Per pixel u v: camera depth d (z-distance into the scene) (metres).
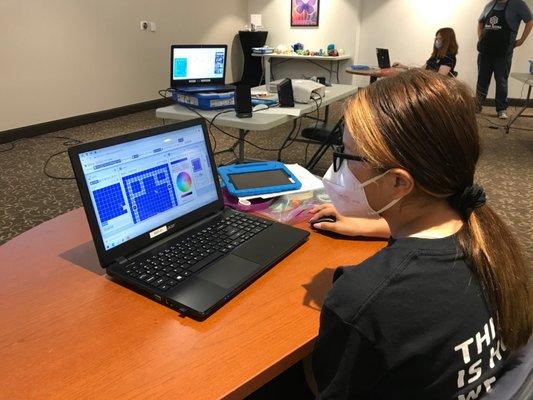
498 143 4.65
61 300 0.83
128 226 0.93
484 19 5.50
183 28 6.59
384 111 0.60
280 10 7.93
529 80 4.31
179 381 0.65
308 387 1.09
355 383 0.61
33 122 4.70
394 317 0.56
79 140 4.64
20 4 4.32
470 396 0.57
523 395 0.52
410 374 0.57
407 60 7.19
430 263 0.58
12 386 0.63
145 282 0.85
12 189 3.35
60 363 0.68
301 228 1.14
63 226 1.12
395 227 0.69
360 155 0.64
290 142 4.56
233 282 0.86
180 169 1.05
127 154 0.93
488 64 5.63
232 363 0.68
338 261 0.99
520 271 0.62
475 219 0.62
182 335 0.74
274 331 0.75
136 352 0.70
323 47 7.79
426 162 0.58
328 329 0.61
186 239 1.01
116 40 5.49
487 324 0.58
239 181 1.31
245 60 7.84
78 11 4.93
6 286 0.87
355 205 0.73
